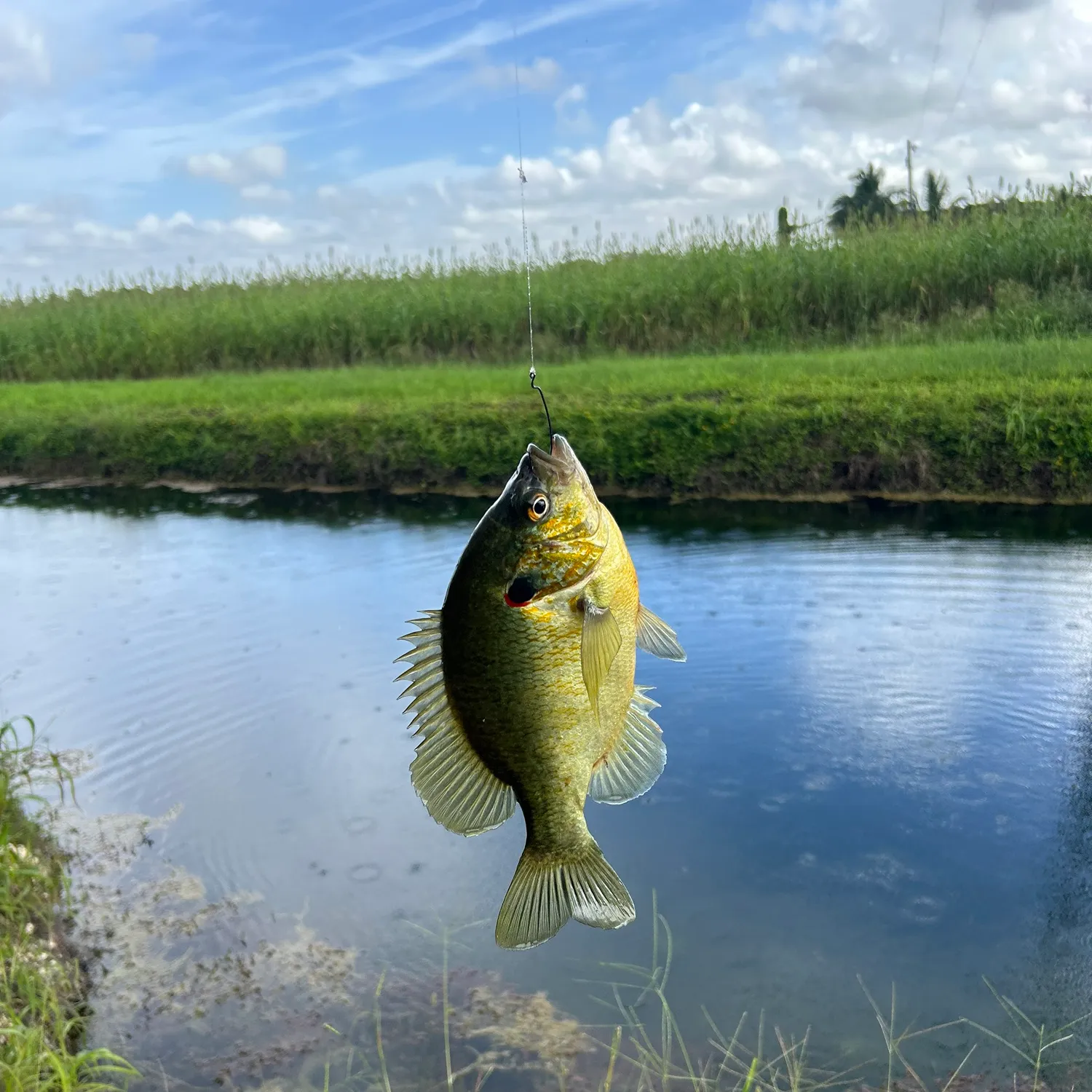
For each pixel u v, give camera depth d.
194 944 0.75
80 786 0.96
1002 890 0.75
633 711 0.41
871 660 1.10
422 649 0.39
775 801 0.87
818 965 0.69
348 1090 0.61
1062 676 1.04
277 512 1.85
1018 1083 0.59
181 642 1.26
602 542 0.38
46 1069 0.59
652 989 0.68
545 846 0.39
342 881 0.81
